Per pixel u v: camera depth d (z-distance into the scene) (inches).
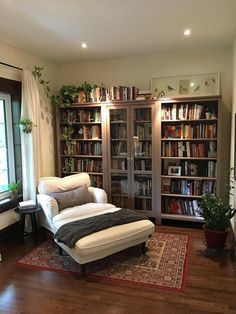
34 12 99.4
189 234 141.1
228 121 150.6
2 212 135.0
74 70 177.5
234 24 114.0
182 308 83.4
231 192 138.3
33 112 145.7
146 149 157.5
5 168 144.9
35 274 104.5
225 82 150.1
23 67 147.3
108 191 165.8
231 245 126.4
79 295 90.8
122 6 95.3
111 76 170.1
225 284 95.7
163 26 115.3
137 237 112.5
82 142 172.7
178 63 156.6
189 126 150.8
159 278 99.8
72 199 138.3
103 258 112.7
